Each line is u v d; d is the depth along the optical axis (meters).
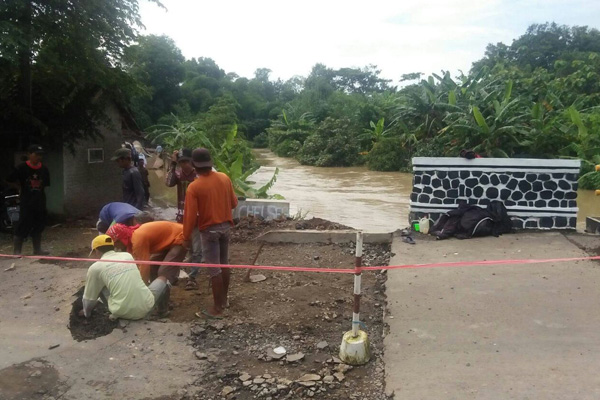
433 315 4.89
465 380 3.76
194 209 4.91
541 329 4.52
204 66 73.31
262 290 5.80
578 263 6.18
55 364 4.19
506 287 5.50
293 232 7.77
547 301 5.10
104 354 4.34
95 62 10.44
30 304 5.34
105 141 12.83
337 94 56.56
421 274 6.00
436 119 29.61
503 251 6.76
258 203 9.64
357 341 4.12
